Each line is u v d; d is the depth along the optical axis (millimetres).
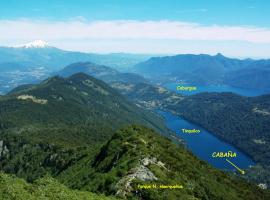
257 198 166375
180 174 131750
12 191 80500
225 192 143500
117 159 139000
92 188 116875
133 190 108438
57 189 91688
